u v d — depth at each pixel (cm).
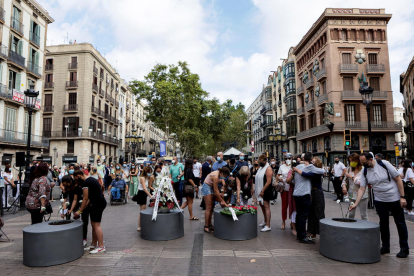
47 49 3969
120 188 1152
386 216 494
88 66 3950
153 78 3703
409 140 4272
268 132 5012
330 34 3012
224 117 5197
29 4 2592
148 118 3878
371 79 2994
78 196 554
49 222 507
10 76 2406
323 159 3148
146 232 596
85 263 456
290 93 3975
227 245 550
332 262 453
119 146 5009
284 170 723
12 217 902
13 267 443
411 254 489
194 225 735
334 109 2936
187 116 3675
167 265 443
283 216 688
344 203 1104
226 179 674
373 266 434
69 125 3872
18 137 2466
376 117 2964
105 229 699
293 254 493
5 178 1018
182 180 1020
